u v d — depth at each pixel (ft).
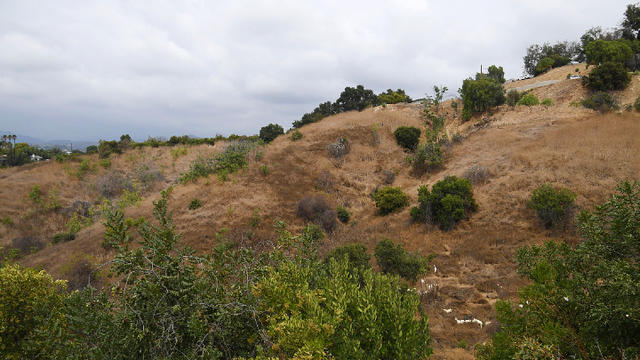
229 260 13.50
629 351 9.47
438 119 107.24
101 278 44.83
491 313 34.47
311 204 66.28
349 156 93.20
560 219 47.11
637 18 119.75
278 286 12.32
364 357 10.64
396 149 97.14
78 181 95.50
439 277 43.37
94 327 10.32
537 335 11.46
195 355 10.30
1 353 15.67
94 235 64.23
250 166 82.99
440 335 31.71
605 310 9.66
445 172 77.56
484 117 102.06
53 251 62.54
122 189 91.30
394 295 12.12
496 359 12.17
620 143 60.64
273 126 131.44
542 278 12.14
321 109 157.28
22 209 82.02
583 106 87.45
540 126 82.48
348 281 13.53
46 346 11.87
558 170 57.67
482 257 45.42
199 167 82.79
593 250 11.55
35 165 105.81
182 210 66.28
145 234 12.34
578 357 10.39
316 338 10.28
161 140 135.44
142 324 10.52
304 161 89.66
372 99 158.71
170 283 11.44
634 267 10.47
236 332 11.96
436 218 58.39
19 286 16.28
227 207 65.21
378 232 60.03
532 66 175.63
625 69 92.12
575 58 165.58
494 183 62.54
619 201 11.56
